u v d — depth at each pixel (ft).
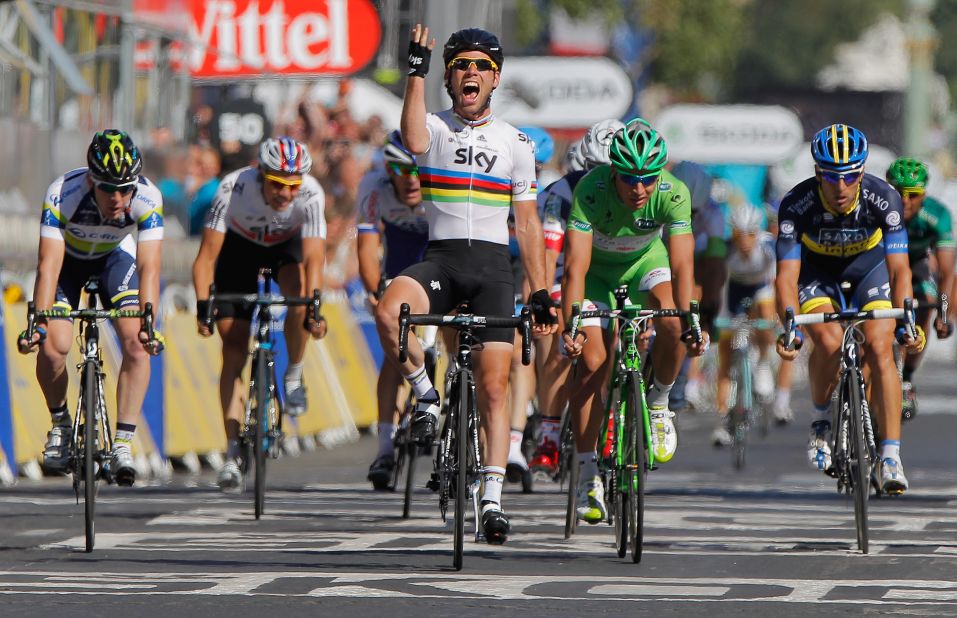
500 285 72.28
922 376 266.16
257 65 192.44
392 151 91.61
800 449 141.90
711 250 101.04
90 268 83.25
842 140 80.23
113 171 76.02
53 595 62.59
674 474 117.19
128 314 75.87
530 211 73.00
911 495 101.60
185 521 86.48
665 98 376.48
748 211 156.35
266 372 91.66
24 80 136.36
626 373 72.79
